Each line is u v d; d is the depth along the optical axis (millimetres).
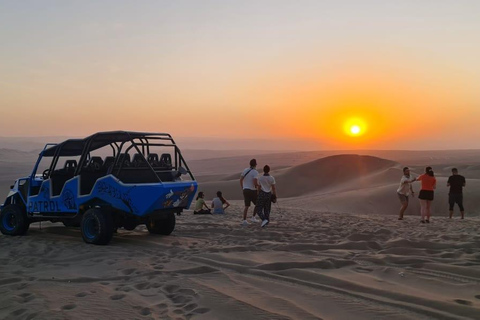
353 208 28547
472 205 28297
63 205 10875
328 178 51312
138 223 10781
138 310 5359
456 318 4758
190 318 5043
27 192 11594
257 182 13016
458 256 7848
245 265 7492
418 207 28188
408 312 5031
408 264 7301
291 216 16359
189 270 7297
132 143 10023
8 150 187125
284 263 7379
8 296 5996
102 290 6258
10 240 10852
